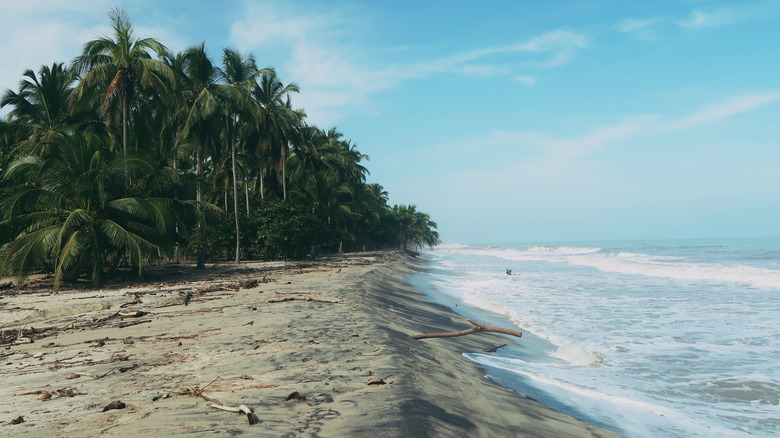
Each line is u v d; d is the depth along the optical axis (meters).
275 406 4.59
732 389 7.45
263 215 36.75
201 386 5.40
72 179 19.22
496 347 10.29
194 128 29.14
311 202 44.00
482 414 5.00
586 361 9.38
